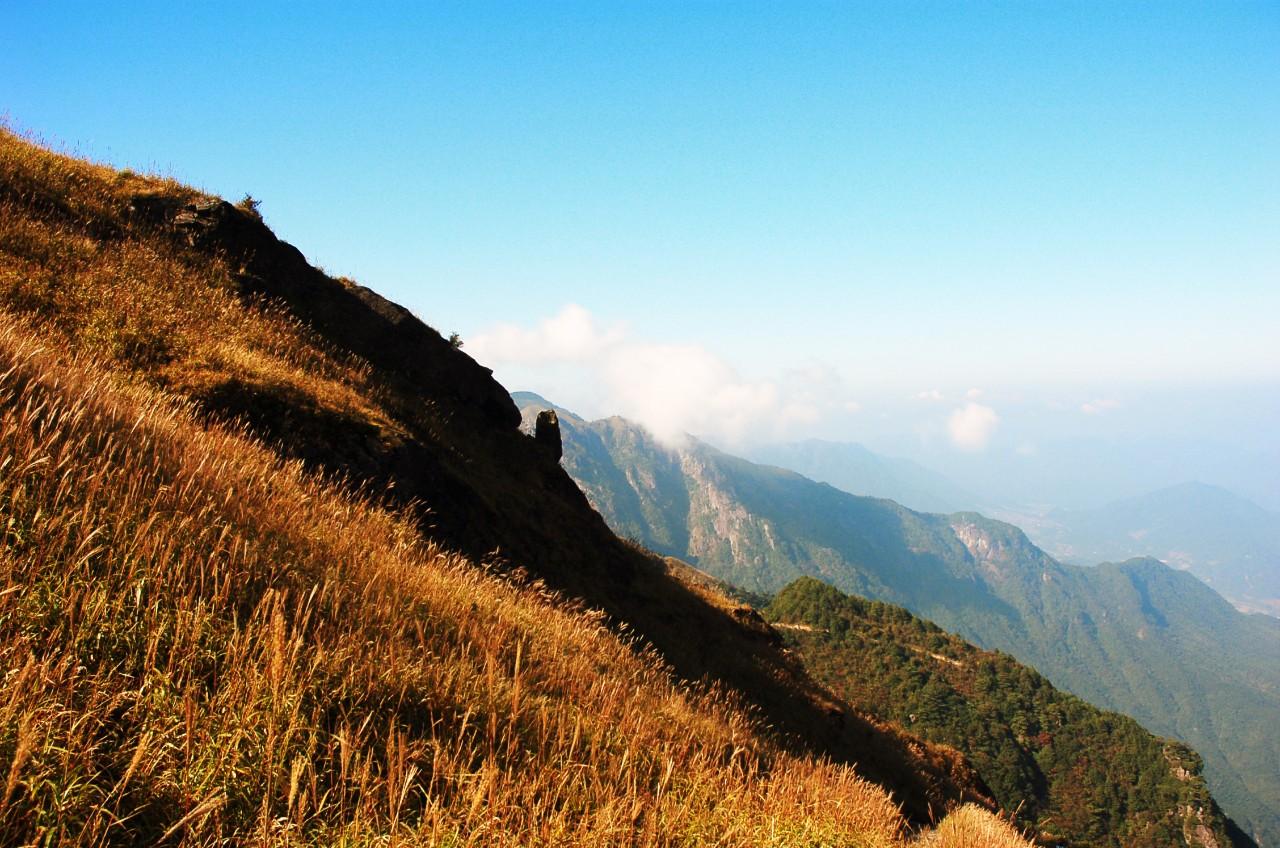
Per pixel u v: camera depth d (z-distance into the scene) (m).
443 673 4.88
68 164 16.38
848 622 154.00
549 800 4.12
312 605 4.77
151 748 2.92
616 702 6.68
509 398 22.12
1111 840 117.69
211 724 3.18
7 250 11.31
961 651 151.62
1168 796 121.69
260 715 3.37
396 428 13.02
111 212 15.42
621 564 19.16
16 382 5.09
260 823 2.84
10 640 3.06
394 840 3.11
